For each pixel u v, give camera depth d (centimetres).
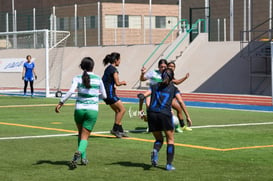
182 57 6975
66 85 7488
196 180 1834
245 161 2161
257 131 3088
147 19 8300
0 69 8006
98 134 2948
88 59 2067
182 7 7825
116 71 2762
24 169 2012
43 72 7894
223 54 6644
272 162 2142
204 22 7300
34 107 4706
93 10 8238
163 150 2414
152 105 1980
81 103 2036
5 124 3431
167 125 1967
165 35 8219
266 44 6106
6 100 5538
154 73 2653
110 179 1852
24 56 8406
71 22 8438
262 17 6681
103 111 4325
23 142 2658
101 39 8188
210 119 3766
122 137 2820
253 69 6197
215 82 6394
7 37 8888
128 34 8244
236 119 3766
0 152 2370
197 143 2625
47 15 8525
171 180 1834
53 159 2209
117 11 8250
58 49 7756
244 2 6681
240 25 6831
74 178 1867
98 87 2053
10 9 10775
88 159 2208
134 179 1848
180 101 3014
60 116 3938
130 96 6009
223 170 1991
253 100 5222
